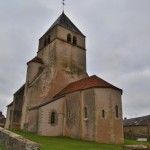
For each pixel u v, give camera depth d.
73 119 24.61
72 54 33.78
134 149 10.54
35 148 9.85
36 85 29.22
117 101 24.38
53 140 19.94
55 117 25.30
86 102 23.97
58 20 35.72
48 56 33.06
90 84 24.94
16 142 10.92
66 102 26.55
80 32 36.75
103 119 22.72
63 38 33.62
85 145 17.92
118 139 22.72
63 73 31.52
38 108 25.09
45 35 36.03
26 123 27.20
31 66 32.25
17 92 32.81
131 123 50.16
